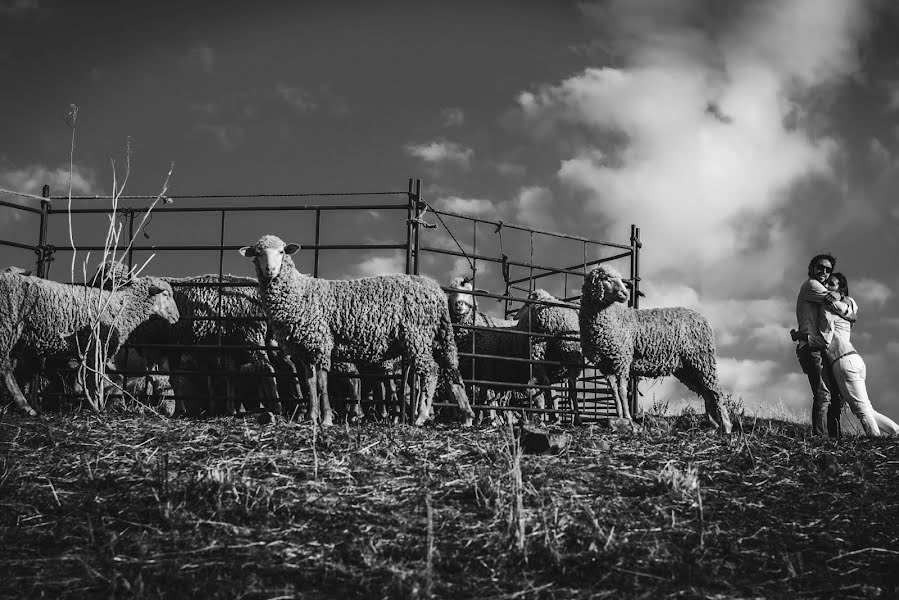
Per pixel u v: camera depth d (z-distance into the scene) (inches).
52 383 434.0
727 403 499.2
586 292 409.4
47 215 461.7
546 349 472.4
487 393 489.4
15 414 345.1
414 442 290.8
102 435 288.7
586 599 179.6
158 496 224.2
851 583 191.8
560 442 284.2
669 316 425.1
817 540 215.6
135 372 407.8
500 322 519.5
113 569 182.4
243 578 180.7
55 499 220.5
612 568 193.6
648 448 295.9
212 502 220.5
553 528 211.6
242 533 203.5
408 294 375.6
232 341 451.5
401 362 414.6
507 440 284.2
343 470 251.0
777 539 215.2
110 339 400.5
